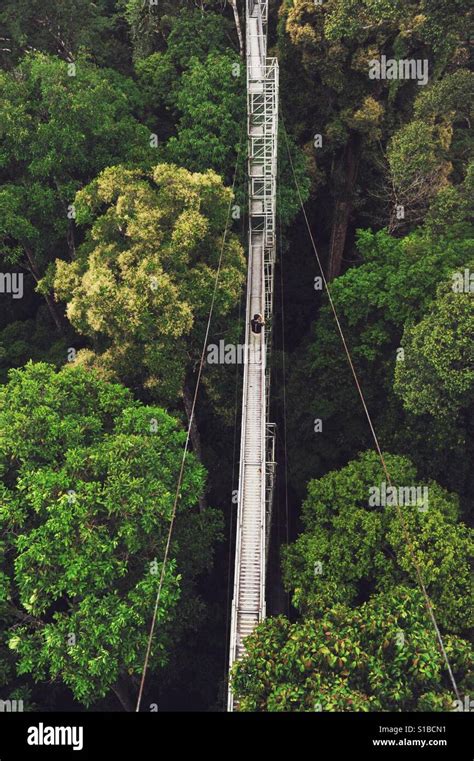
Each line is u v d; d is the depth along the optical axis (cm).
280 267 3566
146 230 2425
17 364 3062
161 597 1888
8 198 2783
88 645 1802
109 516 1928
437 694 1359
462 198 2766
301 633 1474
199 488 2216
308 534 2352
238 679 1451
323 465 2991
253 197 3091
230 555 2994
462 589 1988
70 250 3198
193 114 3059
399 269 2617
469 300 2148
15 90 2872
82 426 2105
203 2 3834
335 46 2870
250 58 3234
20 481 1897
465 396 2217
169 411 2892
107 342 2644
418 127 2859
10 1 3303
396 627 1466
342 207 3500
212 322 2672
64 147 2770
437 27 2655
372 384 2786
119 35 4109
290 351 3738
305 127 3441
